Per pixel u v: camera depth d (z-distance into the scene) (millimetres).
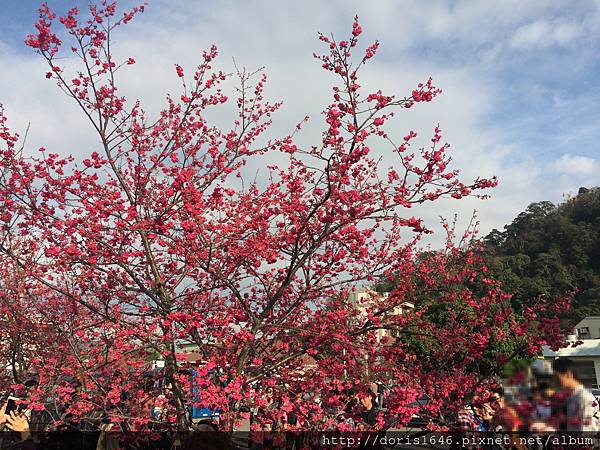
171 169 6184
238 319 5289
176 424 5020
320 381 5164
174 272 5848
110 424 5340
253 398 4719
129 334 5086
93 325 5609
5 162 5340
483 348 5680
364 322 6414
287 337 5793
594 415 4590
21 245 6461
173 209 5199
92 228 5039
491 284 7121
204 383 4445
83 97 5984
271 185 6172
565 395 4621
